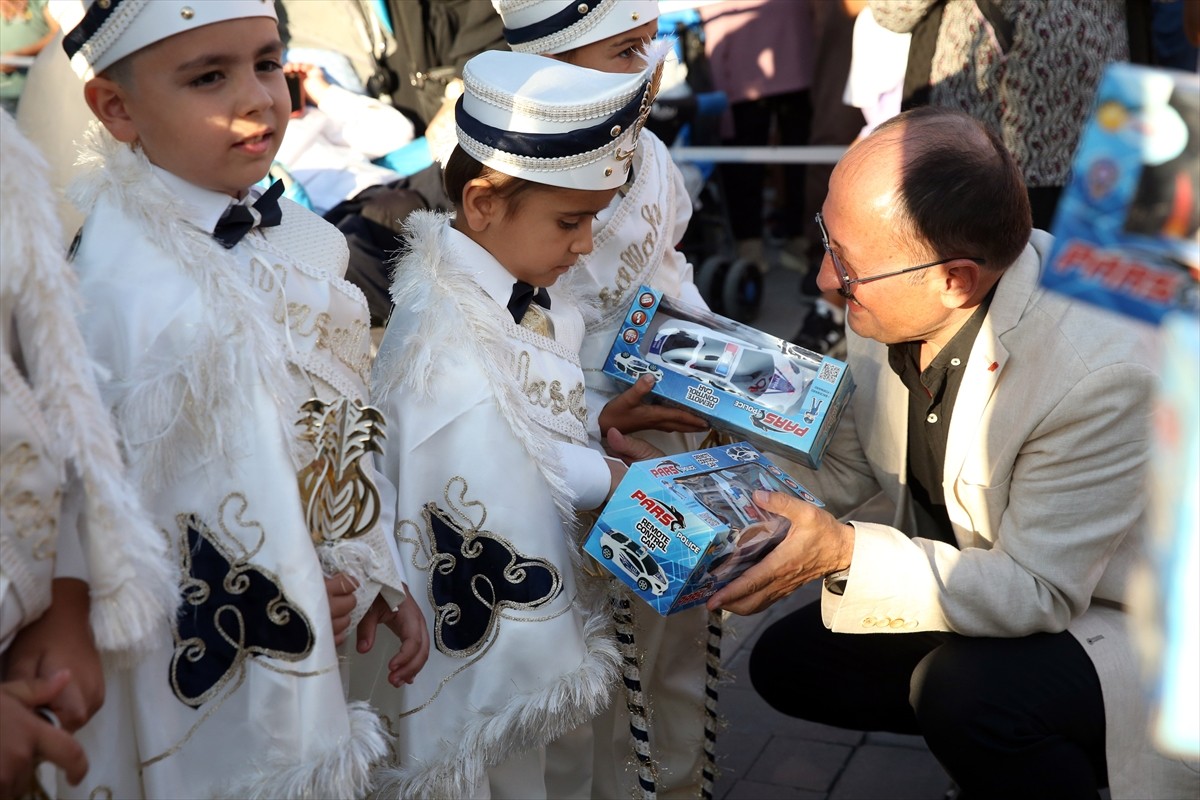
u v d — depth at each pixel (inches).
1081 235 41.7
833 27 189.8
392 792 70.4
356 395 66.7
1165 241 40.7
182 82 58.2
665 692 91.3
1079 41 125.3
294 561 59.4
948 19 128.7
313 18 169.2
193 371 57.4
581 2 83.2
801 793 101.0
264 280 62.2
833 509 95.0
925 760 104.7
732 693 115.9
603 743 88.4
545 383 74.2
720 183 215.9
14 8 130.3
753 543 72.1
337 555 63.7
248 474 59.0
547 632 71.1
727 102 210.8
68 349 51.6
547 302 78.5
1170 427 42.4
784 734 109.4
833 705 93.0
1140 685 78.3
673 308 86.1
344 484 64.6
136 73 58.3
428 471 70.1
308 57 167.0
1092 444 75.0
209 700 59.4
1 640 50.6
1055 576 77.0
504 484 70.4
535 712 70.2
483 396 70.3
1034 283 77.9
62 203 76.1
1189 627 42.3
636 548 70.3
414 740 70.7
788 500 75.7
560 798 83.8
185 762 59.2
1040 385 76.2
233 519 59.1
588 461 75.6
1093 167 41.2
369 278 139.0
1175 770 77.2
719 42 223.5
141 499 57.0
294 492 59.7
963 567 77.7
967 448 80.2
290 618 59.5
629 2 84.4
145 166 60.2
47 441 51.4
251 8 59.1
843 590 79.7
